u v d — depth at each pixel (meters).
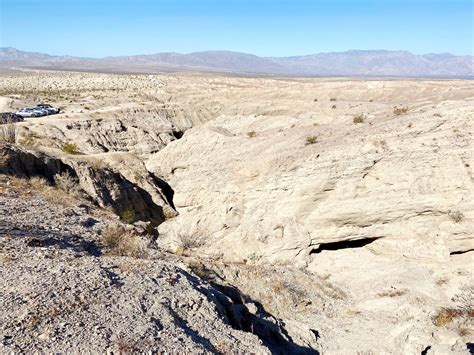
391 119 25.03
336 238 20.83
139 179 34.47
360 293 18.41
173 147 37.25
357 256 20.78
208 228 23.77
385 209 19.97
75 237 13.55
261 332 13.24
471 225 18.66
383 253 20.31
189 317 9.80
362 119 28.00
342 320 16.39
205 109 82.75
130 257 12.84
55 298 8.72
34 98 91.81
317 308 17.00
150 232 25.11
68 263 10.70
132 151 55.25
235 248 21.67
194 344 8.45
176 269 12.12
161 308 9.48
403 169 19.95
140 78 185.75
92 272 10.21
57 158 27.47
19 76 186.62
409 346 14.59
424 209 19.58
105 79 173.25
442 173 19.45
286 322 15.34
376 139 21.34
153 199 34.00
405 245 19.78
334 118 35.47
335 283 19.48
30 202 16.50
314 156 21.48
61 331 7.75
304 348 13.85
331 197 20.77
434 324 15.70
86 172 27.67
